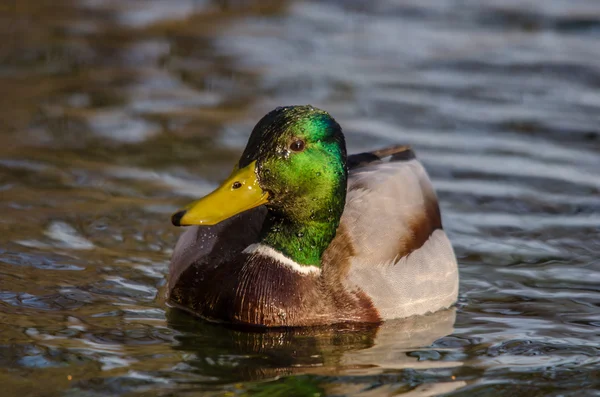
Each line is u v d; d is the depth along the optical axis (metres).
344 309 11.47
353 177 12.56
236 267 11.44
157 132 17.95
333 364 10.37
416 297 11.93
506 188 16.11
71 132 17.70
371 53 22.86
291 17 25.38
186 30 23.83
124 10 24.97
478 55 22.69
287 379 9.94
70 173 15.91
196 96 19.88
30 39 22.31
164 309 11.70
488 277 13.17
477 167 16.92
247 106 19.45
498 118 19.20
